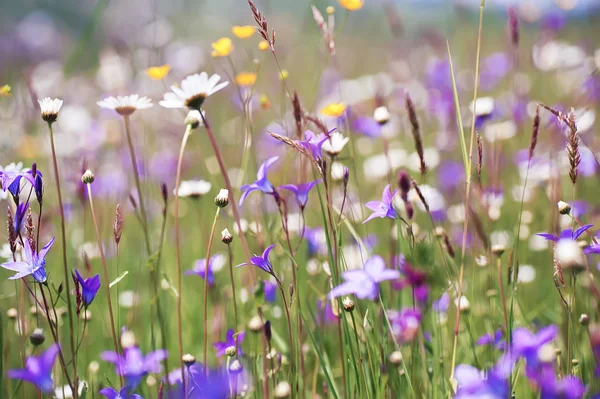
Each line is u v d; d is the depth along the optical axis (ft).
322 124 4.43
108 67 8.02
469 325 4.60
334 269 4.39
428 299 4.52
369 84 8.29
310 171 5.08
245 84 5.11
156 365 4.34
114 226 4.46
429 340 4.69
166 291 5.01
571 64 7.75
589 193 5.61
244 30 5.16
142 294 5.34
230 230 5.19
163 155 6.84
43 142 6.68
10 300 5.16
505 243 5.17
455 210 5.49
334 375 4.75
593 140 5.77
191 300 5.31
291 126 6.23
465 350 4.67
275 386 4.43
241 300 4.88
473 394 4.00
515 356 4.13
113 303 5.20
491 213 5.12
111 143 7.00
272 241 4.84
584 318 4.49
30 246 4.32
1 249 5.01
